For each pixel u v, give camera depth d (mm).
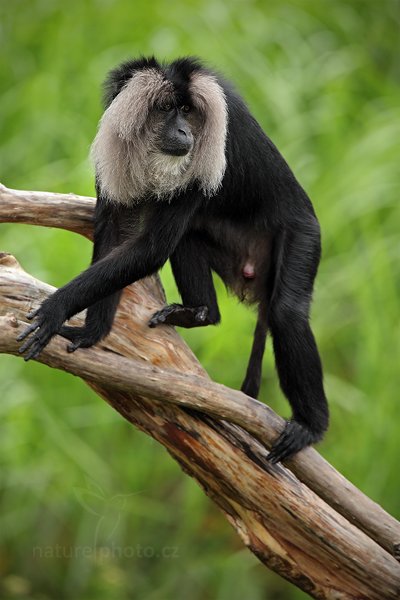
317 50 26016
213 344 20469
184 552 20188
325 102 24094
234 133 13914
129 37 26109
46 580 19906
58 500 20062
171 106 13062
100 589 19781
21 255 21156
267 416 12789
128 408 13281
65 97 24641
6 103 25031
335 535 12953
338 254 22203
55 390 20469
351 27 26875
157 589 19875
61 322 12344
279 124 23406
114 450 20406
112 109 13086
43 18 27172
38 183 22438
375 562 12953
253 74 24312
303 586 13445
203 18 25875
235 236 14562
